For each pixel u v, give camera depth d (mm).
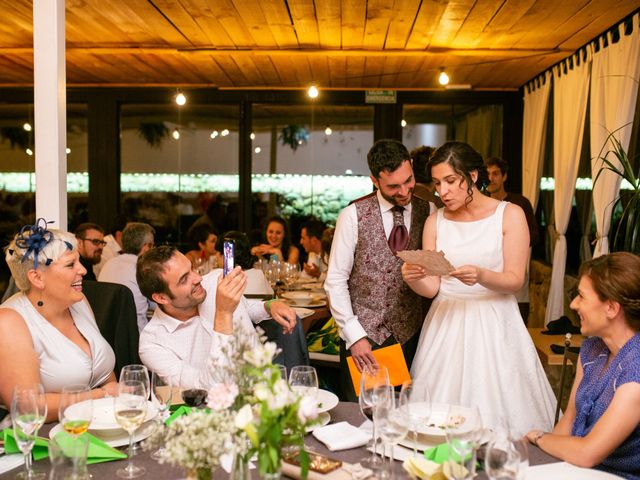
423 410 1918
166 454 1384
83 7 4762
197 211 8141
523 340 2557
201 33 5461
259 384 1390
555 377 4047
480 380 2494
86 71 7051
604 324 2023
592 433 1894
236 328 1520
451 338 2562
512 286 2475
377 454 1890
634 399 1882
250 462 1845
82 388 1871
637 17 4516
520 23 5035
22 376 2291
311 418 1389
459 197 2529
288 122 7984
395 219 2881
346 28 5273
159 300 2523
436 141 7852
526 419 2486
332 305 2889
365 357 2805
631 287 1964
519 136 7754
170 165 8094
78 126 8008
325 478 1682
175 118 8047
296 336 2936
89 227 4941
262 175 8070
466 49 5871
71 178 8062
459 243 2607
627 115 4602
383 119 7887
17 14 4902
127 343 3096
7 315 2332
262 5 4691
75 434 1759
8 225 8242
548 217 7152
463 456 1568
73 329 2555
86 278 4918
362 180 8016
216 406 1418
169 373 2512
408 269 2500
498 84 7520
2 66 6770
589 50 5457
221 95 7926
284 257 8086
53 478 1464
